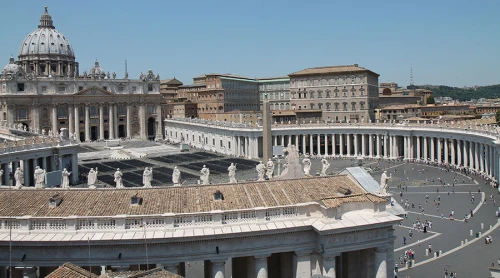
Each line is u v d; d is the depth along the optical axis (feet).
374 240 136.87
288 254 143.13
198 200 140.46
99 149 560.20
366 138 542.98
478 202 297.94
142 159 473.67
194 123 617.21
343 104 617.62
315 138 612.29
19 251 126.21
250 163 438.40
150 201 139.13
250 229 129.90
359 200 140.15
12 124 581.12
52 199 135.85
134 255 126.72
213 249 129.49
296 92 654.12
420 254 211.82
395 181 370.12
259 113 624.18
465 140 410.72
